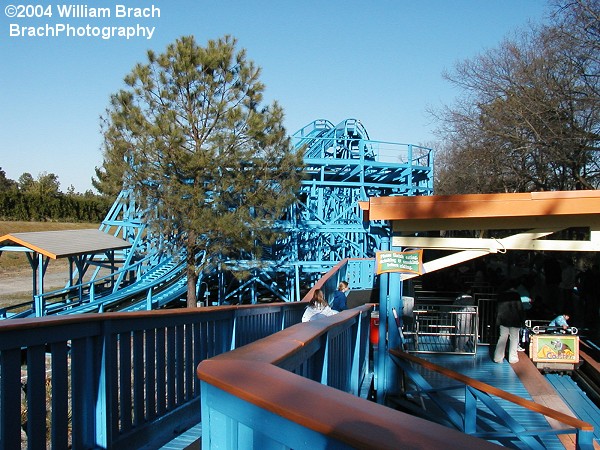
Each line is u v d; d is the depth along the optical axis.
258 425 1.54
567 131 21.33
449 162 35.78
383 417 1.29
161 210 16.22
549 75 22.00
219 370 1.75
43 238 19.05
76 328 3.54
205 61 16.06
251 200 16.53
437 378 9.36
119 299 18.11
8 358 3.03
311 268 22.39
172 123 15.66
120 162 15.97
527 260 20.23
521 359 10.16
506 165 24.77
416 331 10.62
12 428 3.05
